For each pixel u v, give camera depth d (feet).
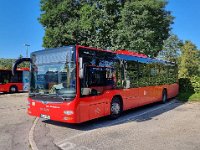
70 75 28.30
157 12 75.66
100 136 26.43
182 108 45.24
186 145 22.93
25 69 91.45
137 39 70.08
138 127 30.37
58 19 85.56
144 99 43.47
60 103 28.37
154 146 22.74
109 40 75.56
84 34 78.89
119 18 77.10
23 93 85.51
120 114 36.99
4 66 166.30
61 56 29.43
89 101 29.81
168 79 55.31
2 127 30.96
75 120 27.78
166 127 30.17
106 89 33.35
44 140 25.02
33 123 33.19
